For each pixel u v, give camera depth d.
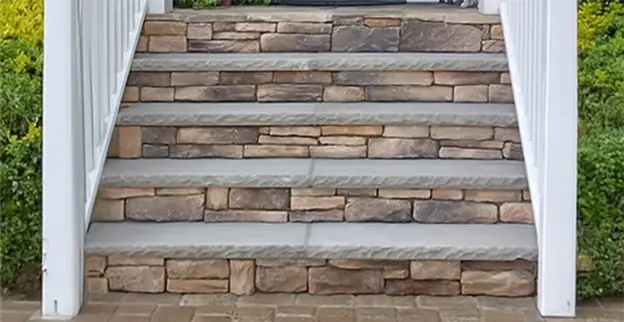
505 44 3.61
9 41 3.69
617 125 3.33
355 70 3.56
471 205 3.08
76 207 2.64
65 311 2.64
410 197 3.08
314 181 3.06
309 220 3.10
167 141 3.35
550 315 2.65
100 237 2.90
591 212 2.85
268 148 3.36
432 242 2.85
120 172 3.11
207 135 3.36
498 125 3.30
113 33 3.25
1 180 2.86
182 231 2.98
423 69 3.53
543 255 2.66
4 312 2.67
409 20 3.76
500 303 2.78
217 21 3.81
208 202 3.10
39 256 2.86
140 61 3.58
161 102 3.58
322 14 3.83
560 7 2.56
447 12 4.07
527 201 3.07
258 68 3.56
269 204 3.10
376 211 3.09
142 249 2.83
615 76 3.51
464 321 2.60
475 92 3.56
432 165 3.23
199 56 3.69
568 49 2.58
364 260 2.83
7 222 2.84
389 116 3.30
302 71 3.58
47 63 2.56
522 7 3.22
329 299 2.82
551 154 2.62
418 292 2.86
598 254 2.78
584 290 2.79
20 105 3.18
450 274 2.84
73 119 2.61
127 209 3.09
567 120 2.60
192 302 2.78
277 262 2.85
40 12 3.86
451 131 3.33
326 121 3.32
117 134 3.34
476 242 2.85
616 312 2.70
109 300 2.79
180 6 4.38
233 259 2.84
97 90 2.99
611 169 2.88
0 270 2.83
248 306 2.75
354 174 3.08
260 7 4.62
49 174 2.60
